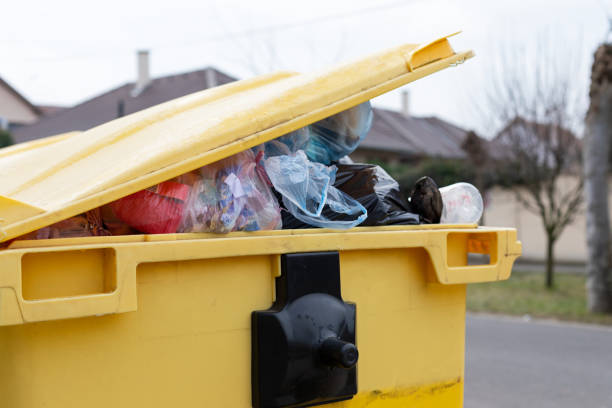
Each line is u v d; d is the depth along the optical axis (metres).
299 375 1.50
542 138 12.13
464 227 1.89
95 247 1.26
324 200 1.69
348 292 1.64
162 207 1.46
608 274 8.98
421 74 1.72
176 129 1.69
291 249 1.51
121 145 1.77
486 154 14.02
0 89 30.12
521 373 5.91
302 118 1.56
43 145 2.69
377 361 1.69
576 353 6.72
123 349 1.34
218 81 23.97
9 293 1.15
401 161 27.11
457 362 1.85
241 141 1.47
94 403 1.31
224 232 1.47
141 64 26.38
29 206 1.27
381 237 1.64
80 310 1.22
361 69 1.67
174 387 1.40
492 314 9.47
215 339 1.45
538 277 13.11
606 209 9.02
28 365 1.25
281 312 1.48
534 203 16.72
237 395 1.48
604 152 8.98
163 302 1.38
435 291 1.80
